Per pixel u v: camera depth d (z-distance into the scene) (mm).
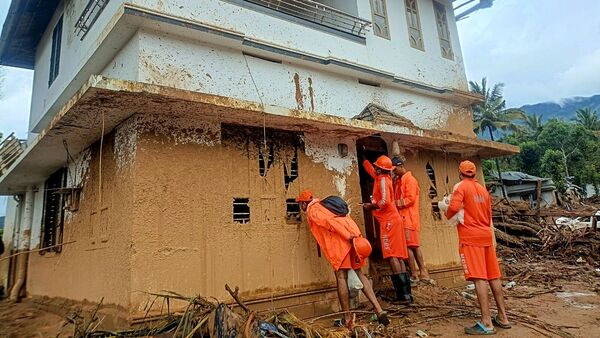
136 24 5371
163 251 4574
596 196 28031
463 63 10211
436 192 8312
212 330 3719
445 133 7609
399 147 7859
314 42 7215
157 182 4711
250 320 3586
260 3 7344
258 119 5441
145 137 4746
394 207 6004
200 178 5074
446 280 7906
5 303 8938
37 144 6008
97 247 5348
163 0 5520
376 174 6285
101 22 6379
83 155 6469
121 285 4480
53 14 9977
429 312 5426
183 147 5027
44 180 8977
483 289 4543
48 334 5512
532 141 37250
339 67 7422
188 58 5789
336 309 5871
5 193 10742
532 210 14773
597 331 4535
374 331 4574
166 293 4477
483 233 4684
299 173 6121
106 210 5230
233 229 5215
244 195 5438
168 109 4750
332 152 6613
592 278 8383
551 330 4547
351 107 7699
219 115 5148
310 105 7086
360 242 4723
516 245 12836
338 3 8586
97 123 5086
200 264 4820
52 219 8164
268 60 6766
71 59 7938
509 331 4535
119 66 5953
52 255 7656
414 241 6480
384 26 8680
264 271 5352
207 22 5895
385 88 8438
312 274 5809
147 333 3938
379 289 6652
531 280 8227
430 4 9945
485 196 4867
